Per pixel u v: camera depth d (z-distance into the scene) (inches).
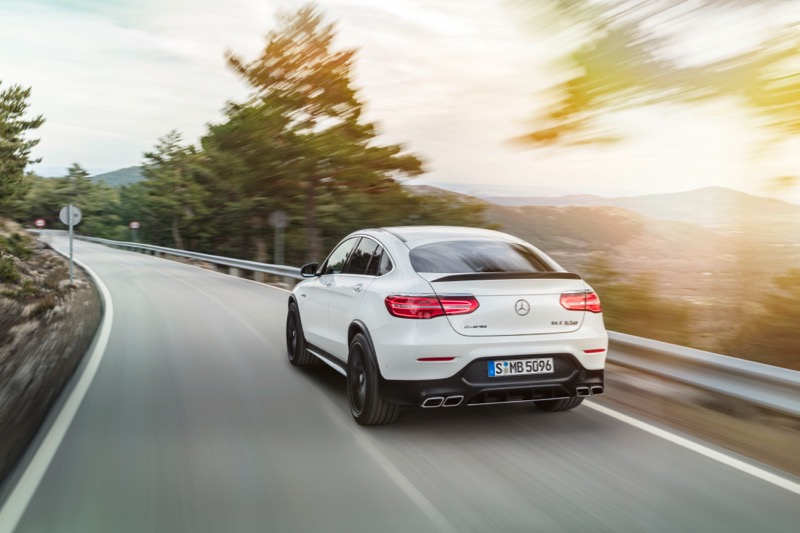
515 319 193.3
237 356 338.6
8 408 235.6
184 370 302.5
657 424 214.4
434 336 188.9
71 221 787.4
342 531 135.1
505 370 192.1
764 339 323.0
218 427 211.2
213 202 2090.3
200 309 550.0
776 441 203.0
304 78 1187.9
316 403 242.5
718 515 142.9
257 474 168.6
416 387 190.2
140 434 203.3
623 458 180.4
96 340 391.2
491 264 212.4
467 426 212.1
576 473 168.7
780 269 319.3
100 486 160.1
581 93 181.0
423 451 187.3
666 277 380.5
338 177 1184.8
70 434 203.3
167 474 168.4
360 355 214.2
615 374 296.5
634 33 172.9
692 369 221.8
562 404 226.8
